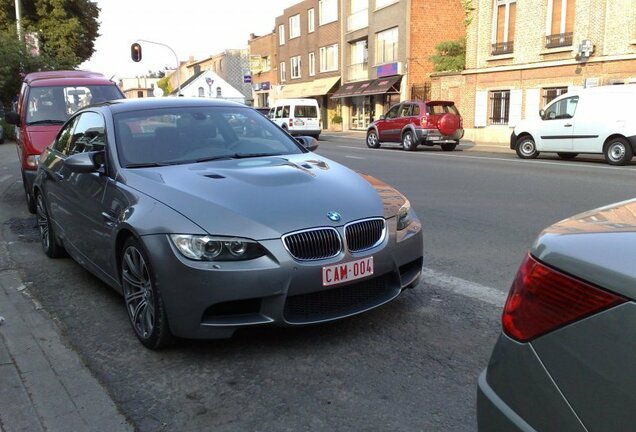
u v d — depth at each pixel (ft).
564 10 69.51
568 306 5.50
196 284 10.91
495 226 23.56
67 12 119.85
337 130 139.64
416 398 10.11
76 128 18.08
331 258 11.50
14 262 19.27
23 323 13.88
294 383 10.75
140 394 10.52
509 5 76.95
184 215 11.35
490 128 81.15
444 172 42.06
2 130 81.87
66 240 17.17
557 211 26.35
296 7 153.48
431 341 12.35
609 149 48.32
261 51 186.09
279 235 11.09
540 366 5.68
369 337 12.60
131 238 12.22
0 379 11.07
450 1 108.68
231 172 13.30
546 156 58.59
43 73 33.37
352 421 9.48
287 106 97.91
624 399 4.96
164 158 14.52
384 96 118.83
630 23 62.85
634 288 5.00
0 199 32.04
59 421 9.67
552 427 5.52
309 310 11.57
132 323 12.84
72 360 11.88
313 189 12.52
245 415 9.75
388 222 12.59
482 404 6.30
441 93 88.84
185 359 11.80
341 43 133.80
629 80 63.77
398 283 12.78
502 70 78.23
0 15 112.16
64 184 16.79
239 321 11.09
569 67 69.51
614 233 5.82
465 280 16.40
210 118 16.40
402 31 108.99
